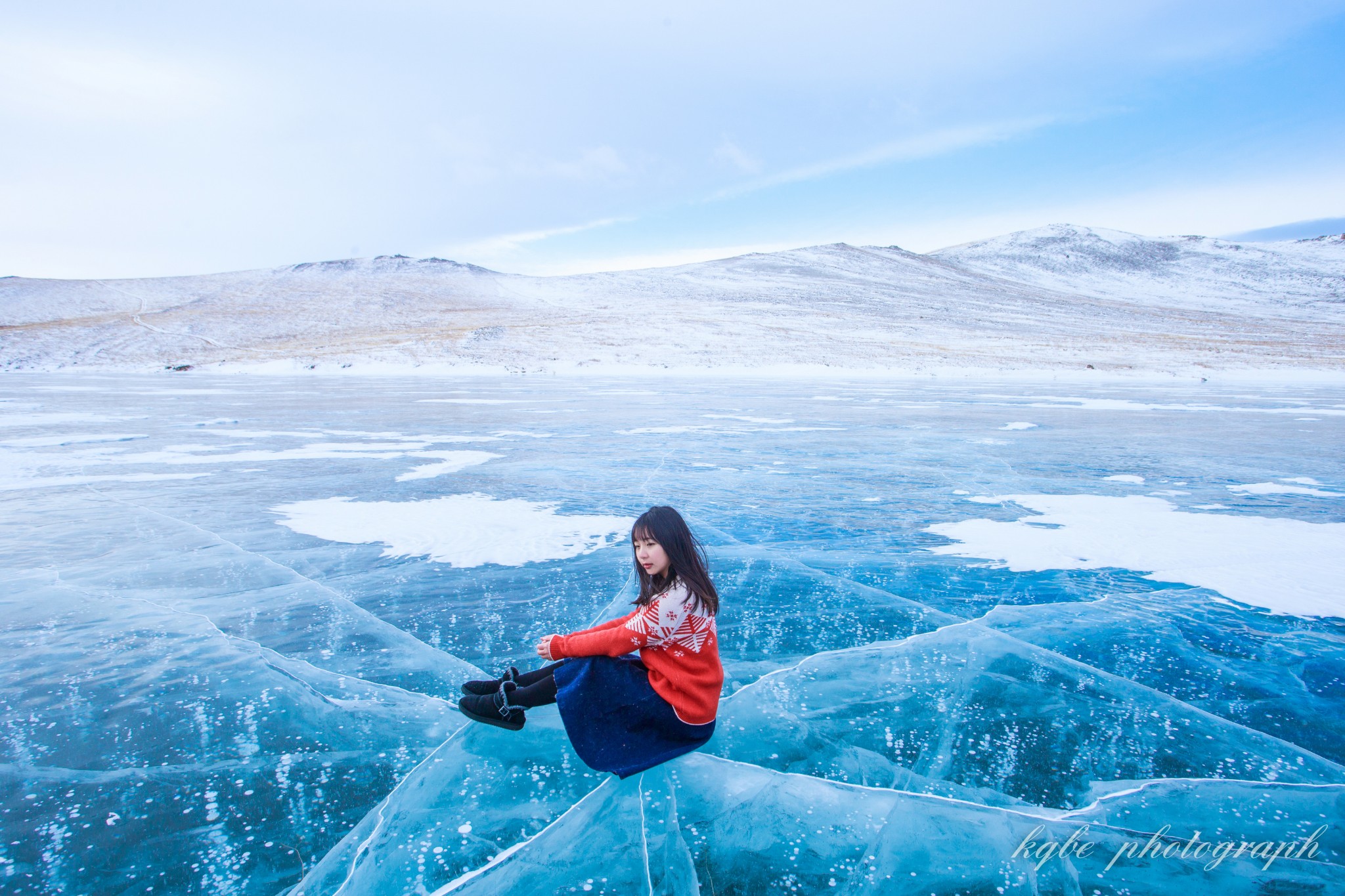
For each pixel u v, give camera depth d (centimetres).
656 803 179
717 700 201
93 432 1020
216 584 354
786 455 805
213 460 761
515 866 157
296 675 252
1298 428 1118
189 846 163
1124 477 680
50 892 149
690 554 193
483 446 879
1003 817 176
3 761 196
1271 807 182
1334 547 434
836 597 339
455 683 248
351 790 185
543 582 360
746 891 150
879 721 222
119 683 244
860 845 165
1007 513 524
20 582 355
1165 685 250
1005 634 294
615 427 1100
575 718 190
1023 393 1992
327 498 564
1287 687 250
